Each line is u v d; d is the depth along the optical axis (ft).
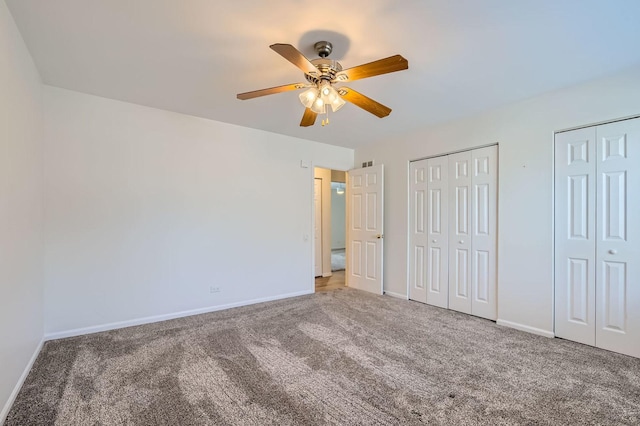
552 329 9.58
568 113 9.23
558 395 6.43
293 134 14.23
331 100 6.89
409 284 14.05
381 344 8.99
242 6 5.62
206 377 7.10
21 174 6.83
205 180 12.05
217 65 7.83
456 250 12.25
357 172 16.20
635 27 6.21
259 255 13.51
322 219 20.01
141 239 10.65
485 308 11.30
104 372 7.29
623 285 8.34
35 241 8.03
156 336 9.53
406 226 14.12
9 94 6.01
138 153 10.60
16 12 5.84
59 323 9.25
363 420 5.65
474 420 5.66
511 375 7.23
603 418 5.71
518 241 10.35
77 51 7.22
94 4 5.58
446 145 12.44
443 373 7.33
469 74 8.30
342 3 5.53
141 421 5.60
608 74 8.37
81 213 9.61
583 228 9.04
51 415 5.75
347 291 15.62
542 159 9.79
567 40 6.71
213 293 12.21
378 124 12.70
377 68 6.11
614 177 8.50
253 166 13.34
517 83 8.89
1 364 5.55
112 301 10.11
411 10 5.71
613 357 8.13
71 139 9.46
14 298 6.30
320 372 7.36
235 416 5.74
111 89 9.35
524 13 5.80
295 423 5.56
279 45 5.30
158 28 6.31
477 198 11.57
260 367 7.59
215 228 12.28
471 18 5.95
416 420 5.65
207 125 12.10
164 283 11.10
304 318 11.32
